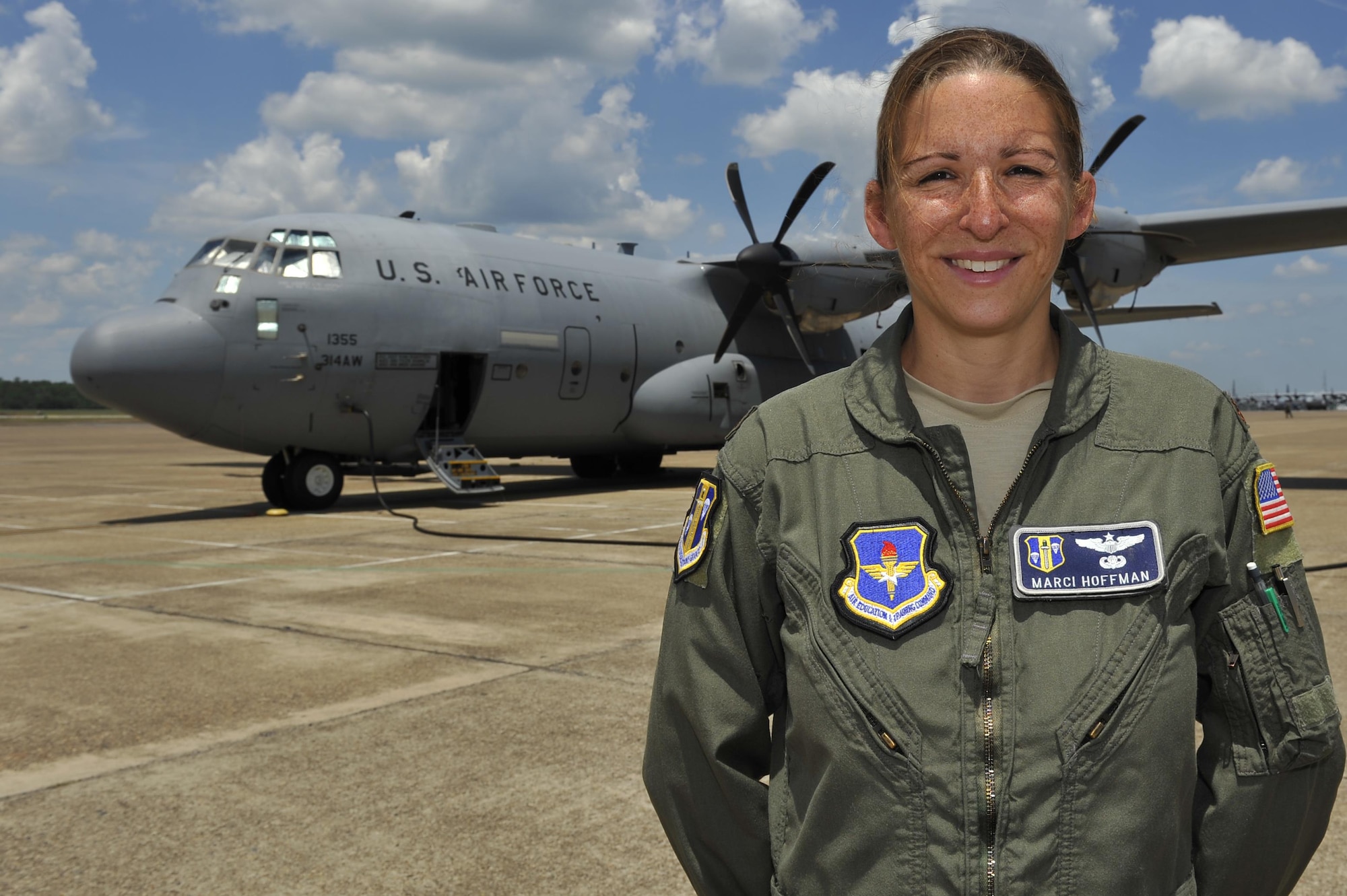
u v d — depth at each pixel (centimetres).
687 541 146
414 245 1365
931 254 132
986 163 129
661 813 152
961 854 120
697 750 145
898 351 140
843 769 125
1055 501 128
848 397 139
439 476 1372
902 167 134
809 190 1532
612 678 529
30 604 745
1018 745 120
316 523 1243
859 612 127
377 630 645
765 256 1541
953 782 121
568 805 366
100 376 1148
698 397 1664
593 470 2014
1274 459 2261
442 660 570
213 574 868
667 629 149
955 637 125
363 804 368
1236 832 129
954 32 136
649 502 1491
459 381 1502
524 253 1512
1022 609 125
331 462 1377
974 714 122
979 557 128
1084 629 123
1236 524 130
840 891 126
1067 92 133
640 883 308
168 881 311
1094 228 1385
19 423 7956
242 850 331
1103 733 119
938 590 126
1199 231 1448
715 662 143
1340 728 129
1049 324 141
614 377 1575
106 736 445
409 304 1318
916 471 133
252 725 458
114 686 523
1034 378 138
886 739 123
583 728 448
